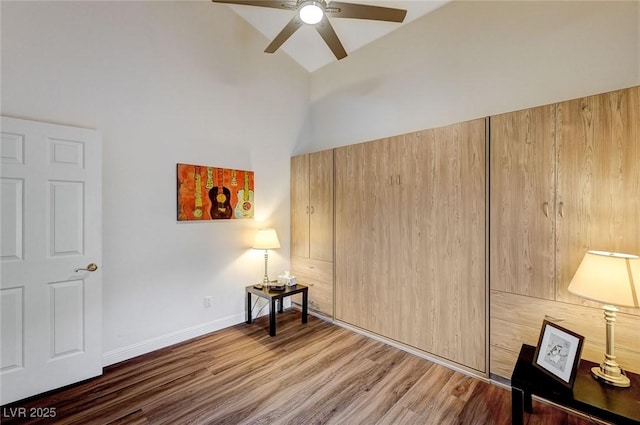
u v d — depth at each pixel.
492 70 2.65
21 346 2.02
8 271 1.97
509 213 2.14
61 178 2.17
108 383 2.23
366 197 3.06
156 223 2.77
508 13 2.56
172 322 2.87
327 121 4.05
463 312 2.38
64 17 2.26
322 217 3.53
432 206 2.55
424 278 2.61
